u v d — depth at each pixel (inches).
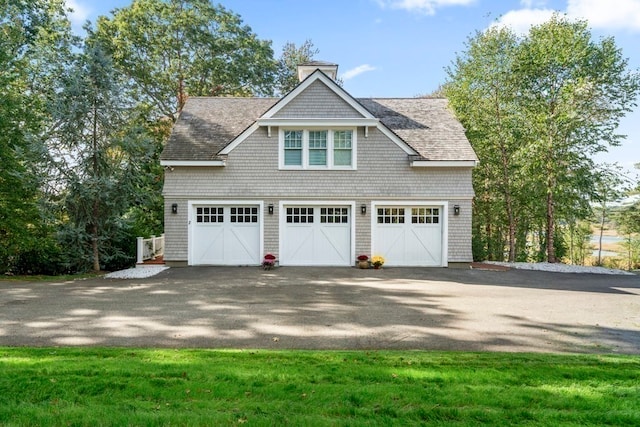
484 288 457.1
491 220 929.5
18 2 882.8
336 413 144.9
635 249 1216.2
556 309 352.2
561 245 964.0
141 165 639.8
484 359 213.5
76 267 629.3
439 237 643.5
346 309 348.2
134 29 1083.3
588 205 743.7
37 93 853.8
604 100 720.3
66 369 184.2
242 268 610.5
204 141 670.5
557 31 716.7
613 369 195.6
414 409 147.7
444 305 365.7
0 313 323.9
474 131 822.5
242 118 733.3
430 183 638.5
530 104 751.7
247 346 245.9
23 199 605.6
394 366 197.6
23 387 162.6
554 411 147.7
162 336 265.0
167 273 560.7
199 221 641.0
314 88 639.1
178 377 176.7
